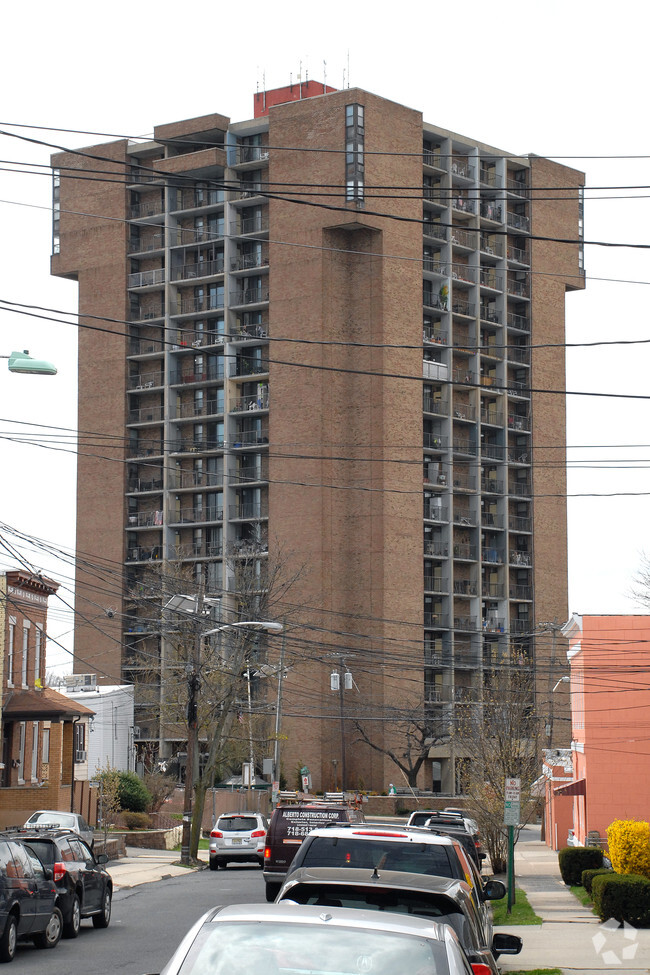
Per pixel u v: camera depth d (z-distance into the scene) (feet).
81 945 75.36
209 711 202.08
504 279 350.64
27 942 76.84
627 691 152.35
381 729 304.71
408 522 315.17
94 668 314.55
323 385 314.55
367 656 308.40
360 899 34.22
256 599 246.27
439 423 332.19
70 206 355.15
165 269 340.80
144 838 190.80
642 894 87.71
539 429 354.74
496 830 141.59
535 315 358.02
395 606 309.63
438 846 41.65
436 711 312.09
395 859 41.57
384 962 22.50
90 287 350.43
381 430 312.09
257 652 259.80
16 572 170.30
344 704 305.12
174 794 260.62
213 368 336.49
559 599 355.15
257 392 330.13
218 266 336.70
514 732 160.15
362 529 312.91
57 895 77.05
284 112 323.78
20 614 172.86
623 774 151.02
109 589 337.93
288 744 303.68
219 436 335.06
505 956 72.49
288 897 34.35
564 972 66.28
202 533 332.80
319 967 22.30
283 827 99.25
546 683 330.95
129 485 342.23
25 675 174.60
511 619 346.95
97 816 200.95
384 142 320.91
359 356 317.83
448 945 23.47
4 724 165.78
